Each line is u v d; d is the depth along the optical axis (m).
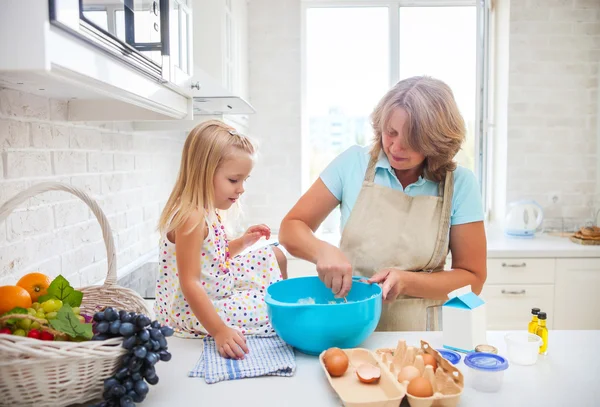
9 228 1.17
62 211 1.42
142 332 0.84
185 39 1.45
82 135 1.55
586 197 3.15
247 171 1.29
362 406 0.80
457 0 3.29
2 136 1.14
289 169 3.29
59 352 0.75
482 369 0.88
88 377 0.80
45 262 1.33
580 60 3.08
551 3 3.05
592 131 3.12
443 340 1.10
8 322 0.81
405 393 0.83
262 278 1.43
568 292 2.67
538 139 3.13
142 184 2.12
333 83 3.38
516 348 1.00
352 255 1.39
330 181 1.41
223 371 0.96
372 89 3.38
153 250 2.25
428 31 3.35
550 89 3.10
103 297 1.10
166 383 0.93
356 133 3.41
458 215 1.34
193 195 1.20
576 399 0.86
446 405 0.82
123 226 1.91
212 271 1.28
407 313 1.37
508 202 3.16
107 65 0.93
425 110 1.16
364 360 1.01
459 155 3.40
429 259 1.35
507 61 3.11
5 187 1.15
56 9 0.74
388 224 1.36
